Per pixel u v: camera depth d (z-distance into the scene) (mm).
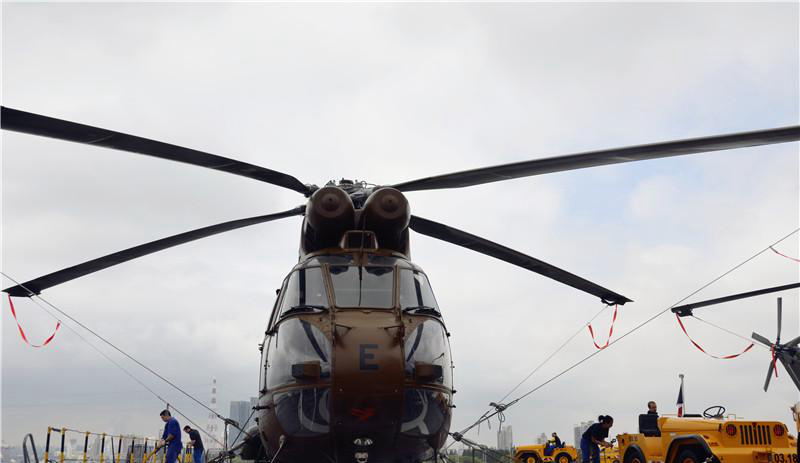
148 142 9641
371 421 9172
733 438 12305
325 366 9406
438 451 10109
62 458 14664
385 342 9438
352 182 12438
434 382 9773
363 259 10547
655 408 15070
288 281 10844
